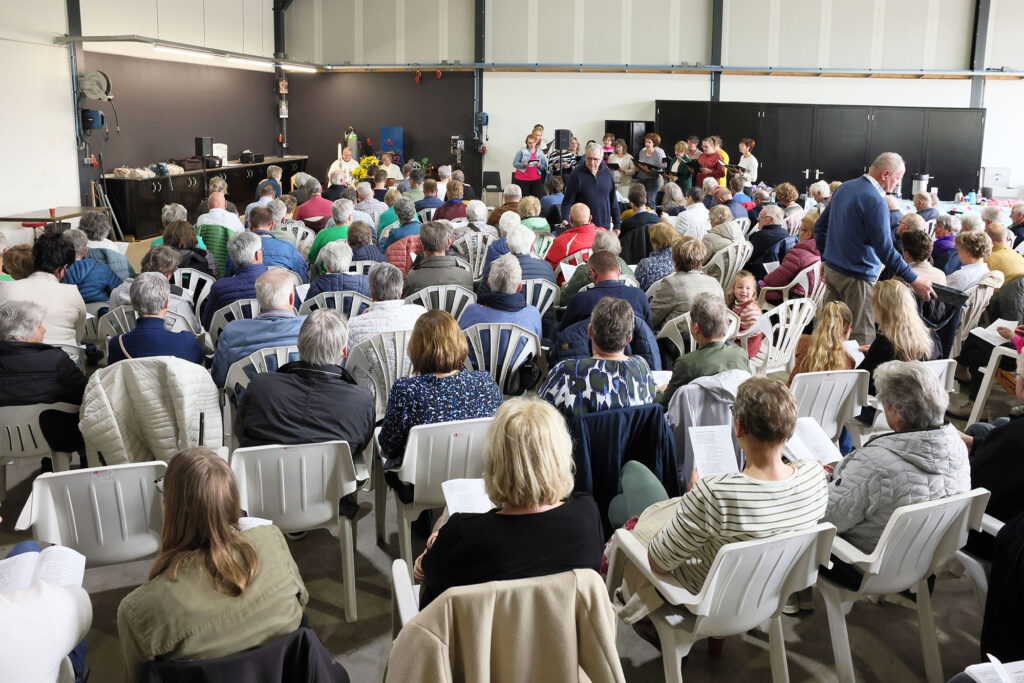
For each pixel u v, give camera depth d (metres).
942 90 14.12
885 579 2.25
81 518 2.37
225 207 7.33
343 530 2.71
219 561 1.66
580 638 1.60
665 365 4.41
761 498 1.98
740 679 2.50
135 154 11.79
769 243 6.98
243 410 2.69
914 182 13.25
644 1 14.39
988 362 4.45
